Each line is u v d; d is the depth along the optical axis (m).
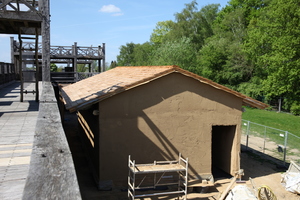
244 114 27.78
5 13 9.52
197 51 46.78
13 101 11.59
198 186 9.84
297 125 22.28
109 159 9.65
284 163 12.40
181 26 48.12
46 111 5.98
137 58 57.75
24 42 25.72
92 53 26.27
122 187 9.75
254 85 34.47
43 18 9.98
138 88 9.91
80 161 12.31
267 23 26.66
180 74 10.37
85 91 11.99
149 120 10.10
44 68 10.27
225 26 46.25
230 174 11.47
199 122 10.72
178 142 10.50
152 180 10.03
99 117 9.52
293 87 24.44
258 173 11.59
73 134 16.64
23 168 4.65
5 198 3.63
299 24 21.62
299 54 22.47
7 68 21.30
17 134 6.57
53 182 2.36
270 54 25.72
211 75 39.00
